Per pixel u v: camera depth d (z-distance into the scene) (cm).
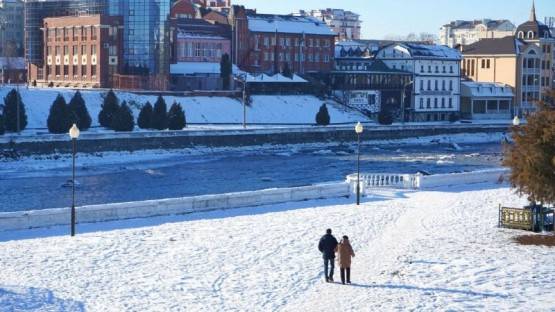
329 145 17450
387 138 18725
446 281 5009
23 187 10912
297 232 6531
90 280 4947
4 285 4784
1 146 13138
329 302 4572
